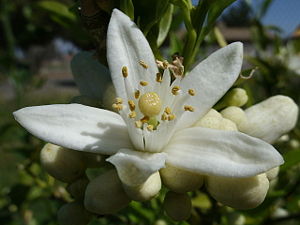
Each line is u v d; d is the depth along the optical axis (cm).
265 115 5
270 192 6
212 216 6
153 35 5
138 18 5
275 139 5
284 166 6
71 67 5
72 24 7
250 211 7
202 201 6
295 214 7
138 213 7
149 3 5
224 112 5
